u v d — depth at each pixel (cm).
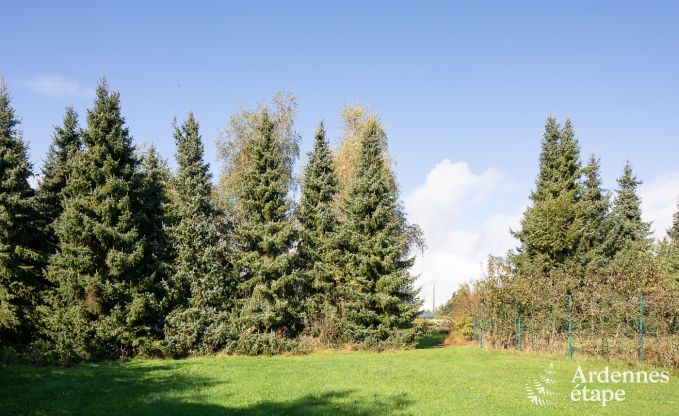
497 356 2306
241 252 2677
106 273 2319
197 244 2525
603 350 2038
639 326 1873
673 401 1273
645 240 4044
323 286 2842
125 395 1368
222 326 2483
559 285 2289
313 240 2891
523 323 2470
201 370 1892
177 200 2667
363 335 2761
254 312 2592
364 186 2861
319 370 1875
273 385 1524
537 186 3494
